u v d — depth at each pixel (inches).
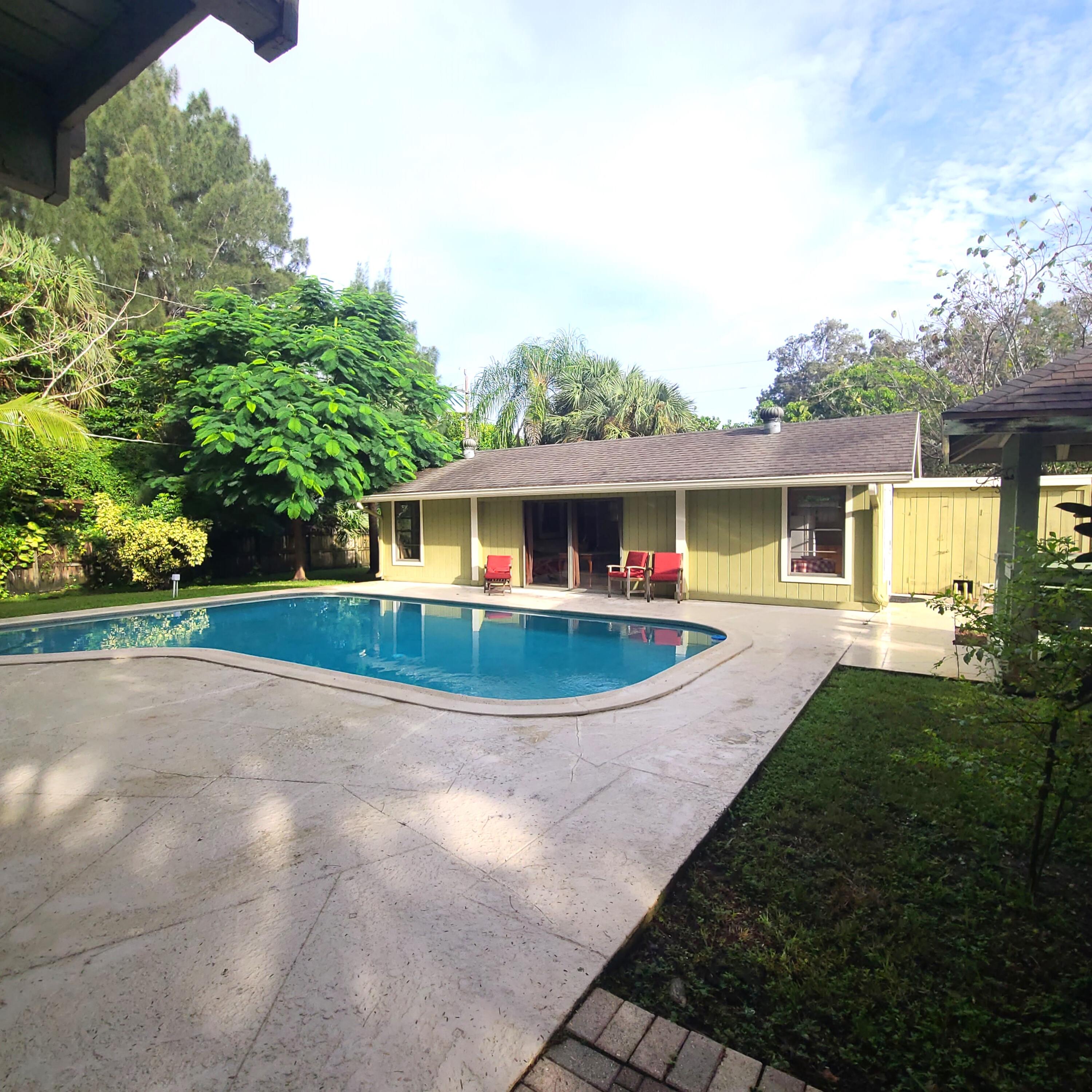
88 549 530.0
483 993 79.0
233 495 523.8
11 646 352.5
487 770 150.2
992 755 105.8
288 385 511.5
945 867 111.0
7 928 93.7
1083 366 200.7
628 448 527.5
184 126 880.9
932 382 733.9
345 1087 66.2
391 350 651.5
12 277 605.3
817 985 82.5
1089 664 90.7
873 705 202.2
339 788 141.3
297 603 501.4
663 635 363.9
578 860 110.2
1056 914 95.8
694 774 147.0
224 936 90.7
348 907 97.2
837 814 128.6
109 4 69.3
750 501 428.5
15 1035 73.5
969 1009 78.7
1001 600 117.0
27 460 486.0
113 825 125.8
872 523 387.2
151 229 800.3
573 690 255.9
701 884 107.1
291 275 986.7
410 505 607.8
